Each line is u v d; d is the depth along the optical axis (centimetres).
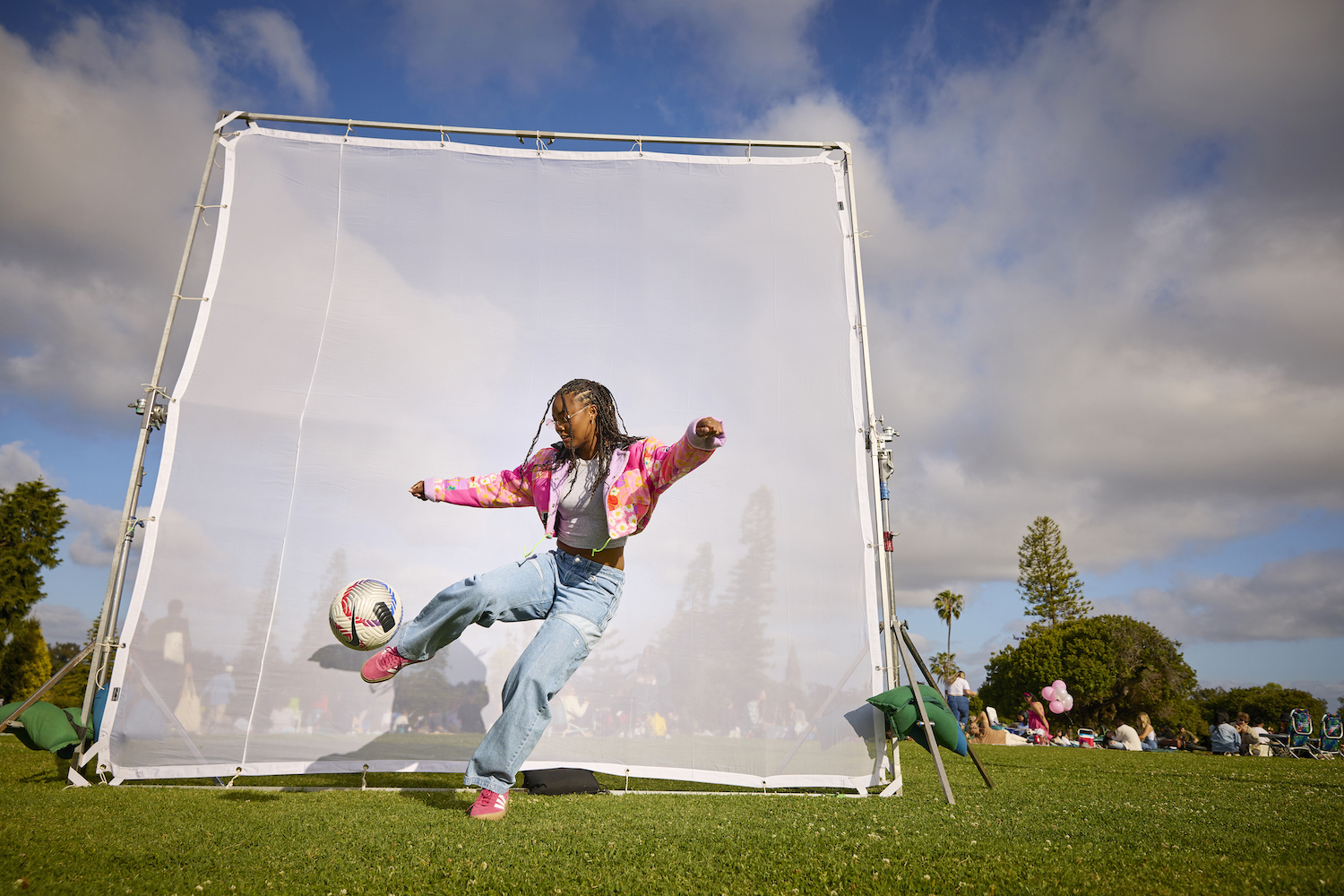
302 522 442
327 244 481
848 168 519
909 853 221
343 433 458
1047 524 4869
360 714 429
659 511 472
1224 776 559
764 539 464
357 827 258
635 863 207
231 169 478
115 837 233
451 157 508
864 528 456
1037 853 221
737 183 518
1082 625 4103
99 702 401
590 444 301
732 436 481
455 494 327
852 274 500
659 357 493
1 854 203
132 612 405
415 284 486
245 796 351
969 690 1396
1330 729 1417
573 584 308
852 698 434
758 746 434
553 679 292
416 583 450
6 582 2961
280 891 177
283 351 460
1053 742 1873
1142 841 241
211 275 459
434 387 476
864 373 483
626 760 438
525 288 498
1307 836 254
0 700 2920
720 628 454
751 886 183
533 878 189
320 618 433
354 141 498
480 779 288
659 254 508
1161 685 3909
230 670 415
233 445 439
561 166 518
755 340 495
